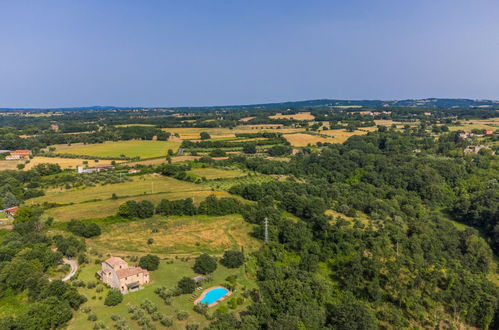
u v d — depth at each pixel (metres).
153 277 94.94
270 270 97.69
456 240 127.06
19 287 82.38
